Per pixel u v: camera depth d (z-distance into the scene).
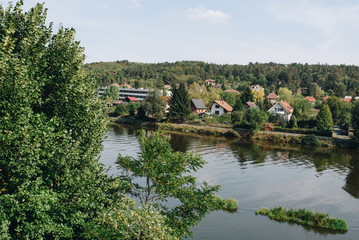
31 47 12.12
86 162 14.20
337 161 53.62
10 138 10.08
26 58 11.81
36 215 10.61
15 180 10.46
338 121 106.31
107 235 11.20
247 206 30.72
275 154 57.94
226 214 28.44
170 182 15.02
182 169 15.50
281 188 37.22
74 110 13.38
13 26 11.57
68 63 13.34
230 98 142.00
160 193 15.05
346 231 25.58
